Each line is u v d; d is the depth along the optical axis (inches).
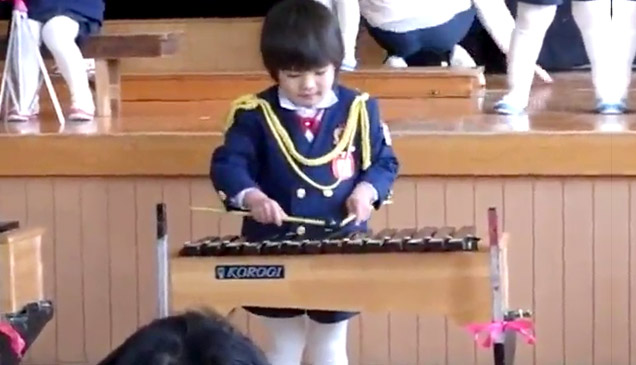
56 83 298.4
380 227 207.9
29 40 252.2
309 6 163.0
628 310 205.0
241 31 341.4
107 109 261.3
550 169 201.6
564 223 203.9
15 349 154.9
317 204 168.4
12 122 245.1
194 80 289.4
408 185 206.4
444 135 202.8
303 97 165.3
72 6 255.6
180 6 410.6
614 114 232.8
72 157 212.8
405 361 212.2
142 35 259.6
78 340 218.1
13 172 214.8
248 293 152.6
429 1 311.9
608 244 203.5
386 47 322.7
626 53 235.6
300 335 177.0
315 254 150.3
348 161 169.5
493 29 319.6
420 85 281.9
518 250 205.5
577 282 205.2
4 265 166.4
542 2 235.5
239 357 74.5
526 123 218.4
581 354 207.2
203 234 212.5
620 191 201.8
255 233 169.0
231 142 169.3
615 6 234.4
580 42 358.3
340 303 151.3
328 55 161.5
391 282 149.9
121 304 216.2
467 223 205.8
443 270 148.9
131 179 213.0
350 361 213.3
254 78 289.0
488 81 333.4
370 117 171.3
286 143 168.2
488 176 204.1
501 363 149.0
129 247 214.5
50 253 216.4
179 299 153.5
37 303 168.4
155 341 75.0
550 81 322.3
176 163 210.4
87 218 214.8
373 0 313.4
